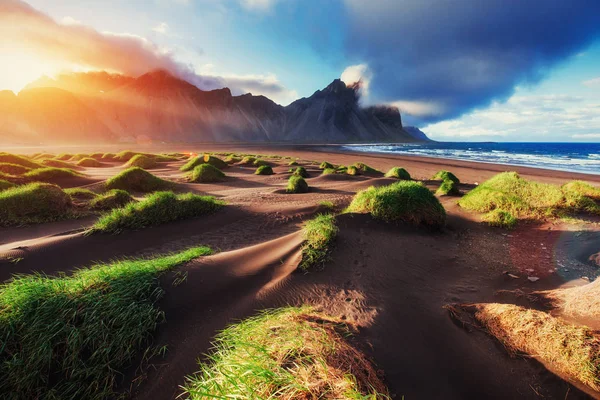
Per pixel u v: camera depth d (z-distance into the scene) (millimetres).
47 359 2486
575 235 6570
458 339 2900
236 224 7996
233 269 4348
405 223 6598
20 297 2814
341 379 1837
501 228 7348
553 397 2213
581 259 5340
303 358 1983
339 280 4203
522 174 26859
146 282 3496
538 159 46531
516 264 5145
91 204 9430
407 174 19297
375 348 2553
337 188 15547
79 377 2500
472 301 3754
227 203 10156
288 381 1775
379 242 5602
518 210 8398
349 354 2221
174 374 2596
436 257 5324
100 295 3078
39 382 2436
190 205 8430
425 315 3348
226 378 1887
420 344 2789
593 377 2234
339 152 66562
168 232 7090
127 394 2445
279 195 12820
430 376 2367
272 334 2416
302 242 5246
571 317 3008
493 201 8711
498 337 2861
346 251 5094
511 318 2969
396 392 2109
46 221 7805
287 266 4535
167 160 31141
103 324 2814
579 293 3324
